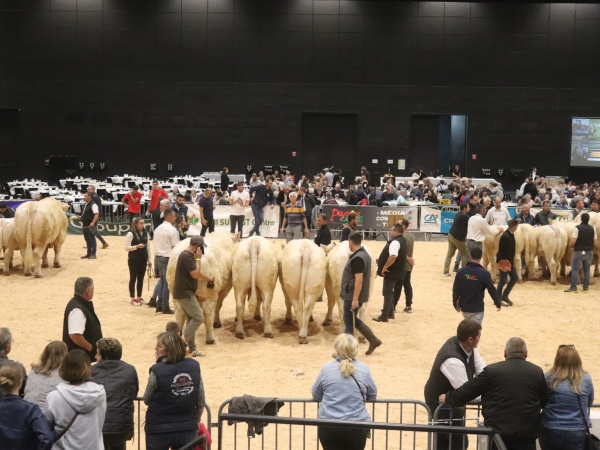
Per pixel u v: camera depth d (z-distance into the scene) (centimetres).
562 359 608
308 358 1057
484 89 3481
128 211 2089
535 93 3478
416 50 3478
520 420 566
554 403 600
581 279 1689
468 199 2298
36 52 3491
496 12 3453
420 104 3497
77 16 3472
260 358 1053
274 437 769
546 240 1608
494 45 3472
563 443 593
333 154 3581
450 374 652
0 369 517
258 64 3497
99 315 1285
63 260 1809
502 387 573
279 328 1227
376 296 1500
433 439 658
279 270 1204
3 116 3562
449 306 1409
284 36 3481
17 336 1148
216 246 1114
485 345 1148
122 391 605
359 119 3506
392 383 949
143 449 746
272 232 2269
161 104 3516
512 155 3509
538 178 3212
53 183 3497
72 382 543
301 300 1122
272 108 3516
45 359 608
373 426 525
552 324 1288
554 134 3494
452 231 1670
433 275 1719
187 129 3531
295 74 3497
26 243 1574
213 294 1096
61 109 3512
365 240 2245
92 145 3534
